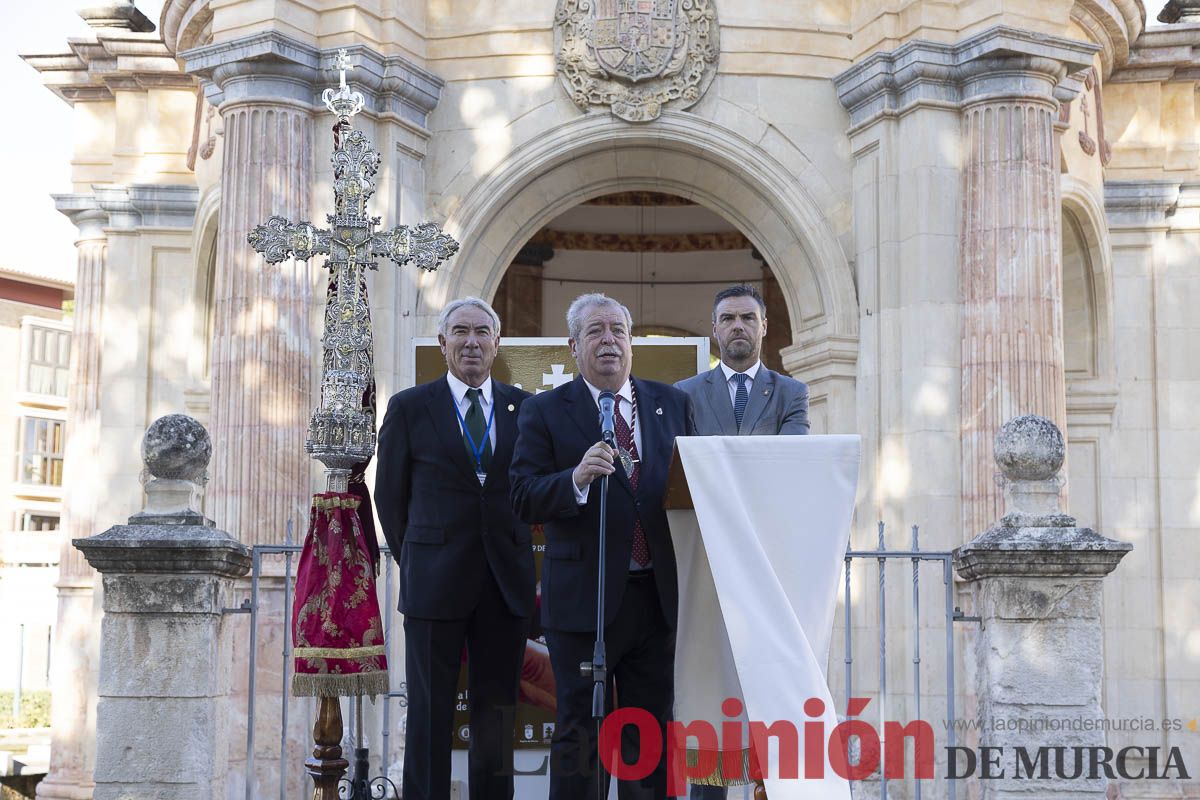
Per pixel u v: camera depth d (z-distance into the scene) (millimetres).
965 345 11406
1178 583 15234
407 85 11859
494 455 5938
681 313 19094
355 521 6301
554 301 18922
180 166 16188
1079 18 13625
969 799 10320
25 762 16891
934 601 11141
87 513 16312
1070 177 13789
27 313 33438
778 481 5254
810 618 5211
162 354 15961
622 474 5289
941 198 11586
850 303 12062
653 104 12180
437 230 6762
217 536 6152
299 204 11547
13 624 25484
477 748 5828
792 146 12297
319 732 6277
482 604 5867
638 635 5289
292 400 11352
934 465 11297
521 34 12344
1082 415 15227
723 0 12383
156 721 6078
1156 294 15734
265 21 11398
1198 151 15914
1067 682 6211
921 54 11500
